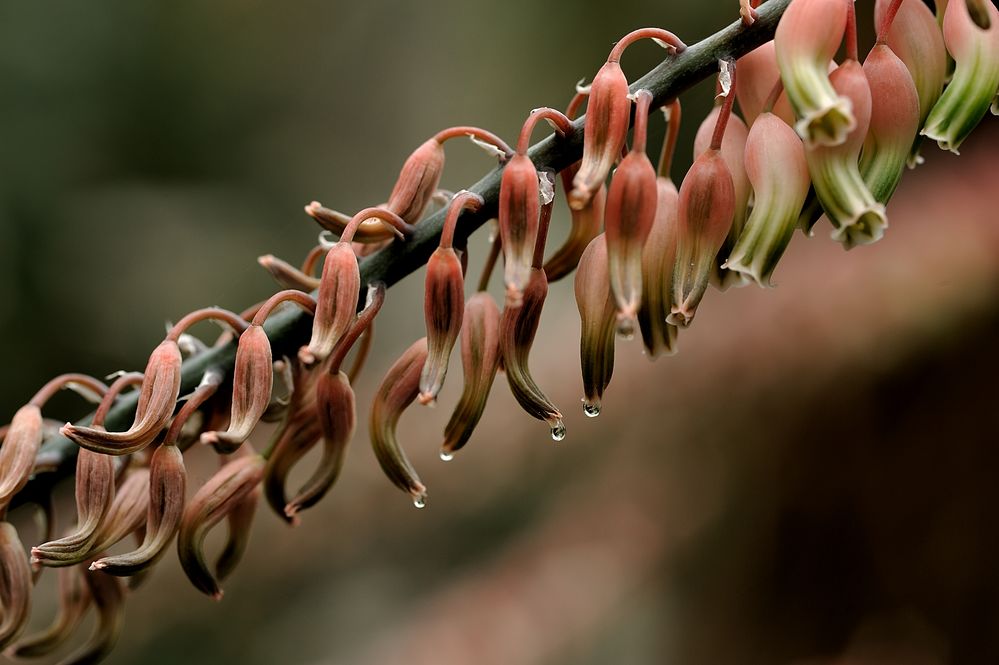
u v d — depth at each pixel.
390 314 1.81
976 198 0.97
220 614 1.18
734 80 0.56
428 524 1.19
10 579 0.58
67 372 2.19
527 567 1.13
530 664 1.08
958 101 0.56
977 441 0.93
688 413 1.07
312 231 2.37
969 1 0.56
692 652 1.07
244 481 0.58
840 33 0.55
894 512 0.98
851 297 0.98
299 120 2.44
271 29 2.46
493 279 1.61
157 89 2.46
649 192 0.55
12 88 2.32
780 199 0.56
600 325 0.56
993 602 0.94
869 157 0.56
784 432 1.01
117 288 2.22
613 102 0.55
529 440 1.15
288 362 0.58
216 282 2.26
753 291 1.07
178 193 2.41
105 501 0.57
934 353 0.94
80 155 2.36
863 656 1.00
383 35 2.31
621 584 1.09
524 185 0.55
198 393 0.57
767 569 1.04
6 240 2.21
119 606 0.60
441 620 1.13
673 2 1.68
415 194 0.57
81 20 2.40
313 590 1.21
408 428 1.20
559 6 1.90
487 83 2.01
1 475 0.57
